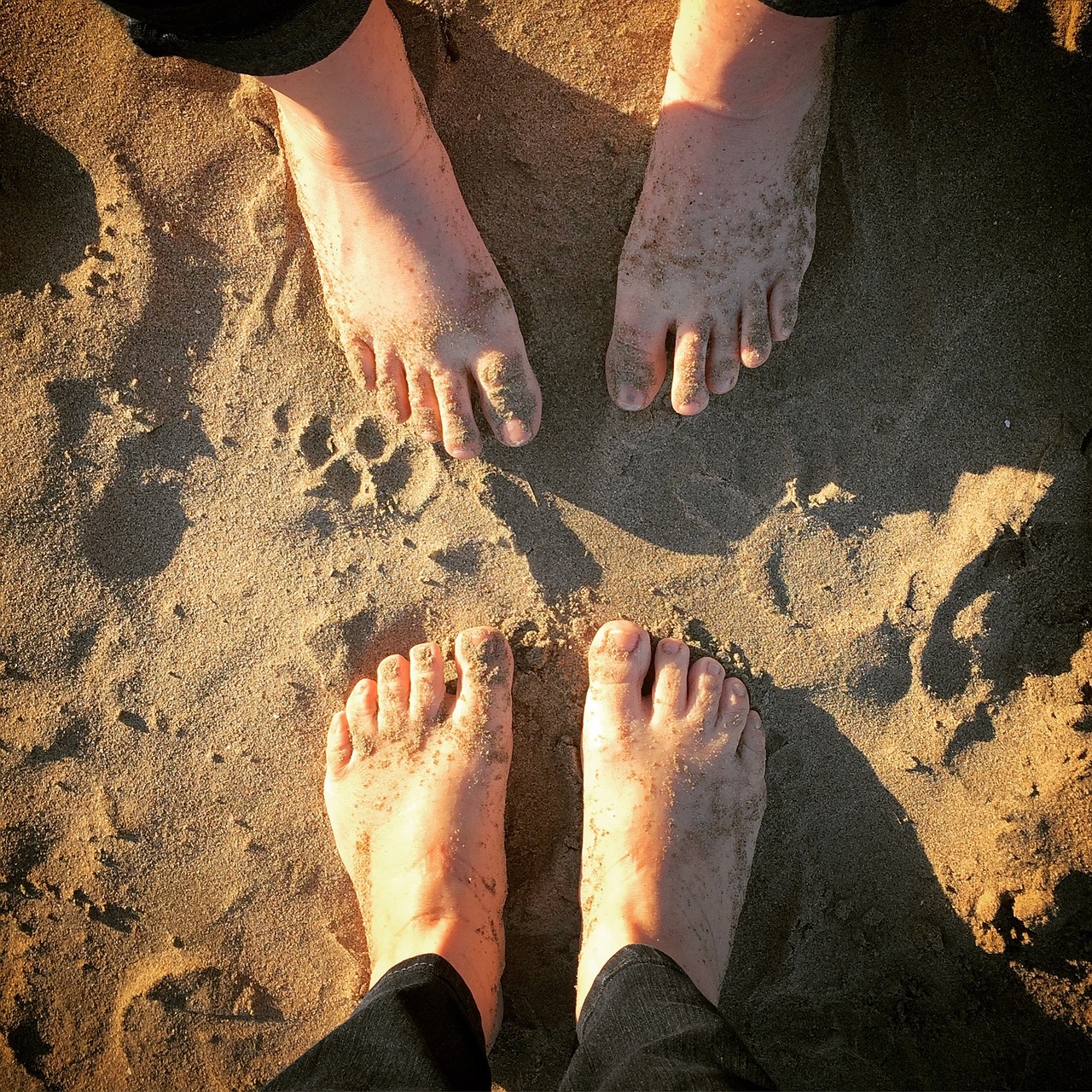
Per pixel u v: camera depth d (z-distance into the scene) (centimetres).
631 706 64
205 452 65
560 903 65
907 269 64
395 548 65
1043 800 63
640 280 62
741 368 65
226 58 49
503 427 62
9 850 66
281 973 66
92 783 66
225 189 65
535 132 64
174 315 65
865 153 63
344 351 64
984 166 63
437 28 64
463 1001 57
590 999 57
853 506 64
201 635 66
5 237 65
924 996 65
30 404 65
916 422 64
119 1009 65
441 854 62
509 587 65
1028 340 63
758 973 65
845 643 64
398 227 60
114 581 65
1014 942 64
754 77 56
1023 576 63
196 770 66
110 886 66
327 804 65
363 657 66
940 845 65
